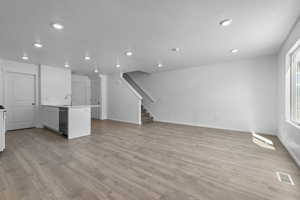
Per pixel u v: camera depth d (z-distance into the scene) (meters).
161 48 3.37
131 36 2.70
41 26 2.28
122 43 3.04
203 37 2.76
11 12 1.88
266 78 4.09
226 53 3.80
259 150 2.95
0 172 2.07
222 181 1.86
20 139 3.72
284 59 3.07
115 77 6.95
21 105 4.75
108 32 2.53
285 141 3.07
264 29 2.43
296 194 1.60
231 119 4.74
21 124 4.77
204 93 5.28
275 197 1.55
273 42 3.03
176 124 5.89
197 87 5.45
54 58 4.18
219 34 2.63
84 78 7.52
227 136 4.02
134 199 1.52
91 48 3.34
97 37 2.74
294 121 2.77
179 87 5.96
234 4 1.77
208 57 4.17
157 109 6.73
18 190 1.67
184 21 2.18
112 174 2.03
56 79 5.40
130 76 7.95
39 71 5.00
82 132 4.06
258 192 1.64
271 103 4.04
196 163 2.38
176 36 2.71
